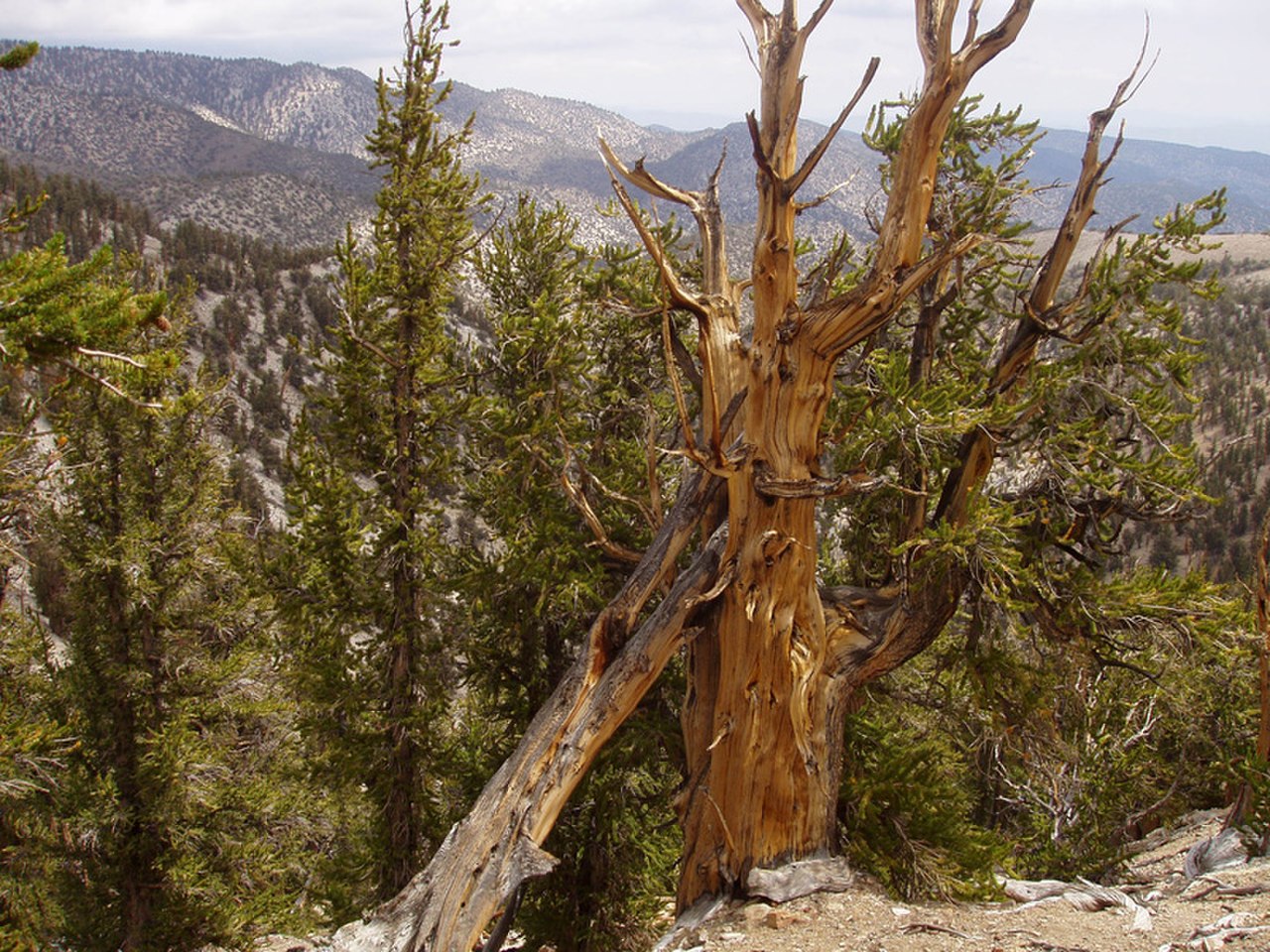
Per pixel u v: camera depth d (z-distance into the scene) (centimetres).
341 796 2120
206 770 1817
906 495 1309
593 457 1634
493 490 1534
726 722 1139
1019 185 1367
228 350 12138
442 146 1611
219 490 1925
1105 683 1611
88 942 1770
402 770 1603
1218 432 12494
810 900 1069
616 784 1435
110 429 1683
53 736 1412
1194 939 816
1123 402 1265
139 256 1488
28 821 1738
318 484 1541
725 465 1099
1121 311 1267
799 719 1131
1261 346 15100
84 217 15488
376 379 1598
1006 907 1027
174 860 1781
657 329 1575
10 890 1695
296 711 2161
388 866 1630
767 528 1119
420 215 1588
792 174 1075
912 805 1186
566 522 1447
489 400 1530
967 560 1141
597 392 1650
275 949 1892
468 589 1466
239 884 1869
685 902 1198
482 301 1709
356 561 1598
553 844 1509
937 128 1065
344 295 1592
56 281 528
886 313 1085
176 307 1677
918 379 1366
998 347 1421
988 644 1373
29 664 1855
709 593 1134
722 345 1248
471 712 1908
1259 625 1245
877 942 909
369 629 1609
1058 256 1266
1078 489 1259
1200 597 1231
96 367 580
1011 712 1402
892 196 1091
